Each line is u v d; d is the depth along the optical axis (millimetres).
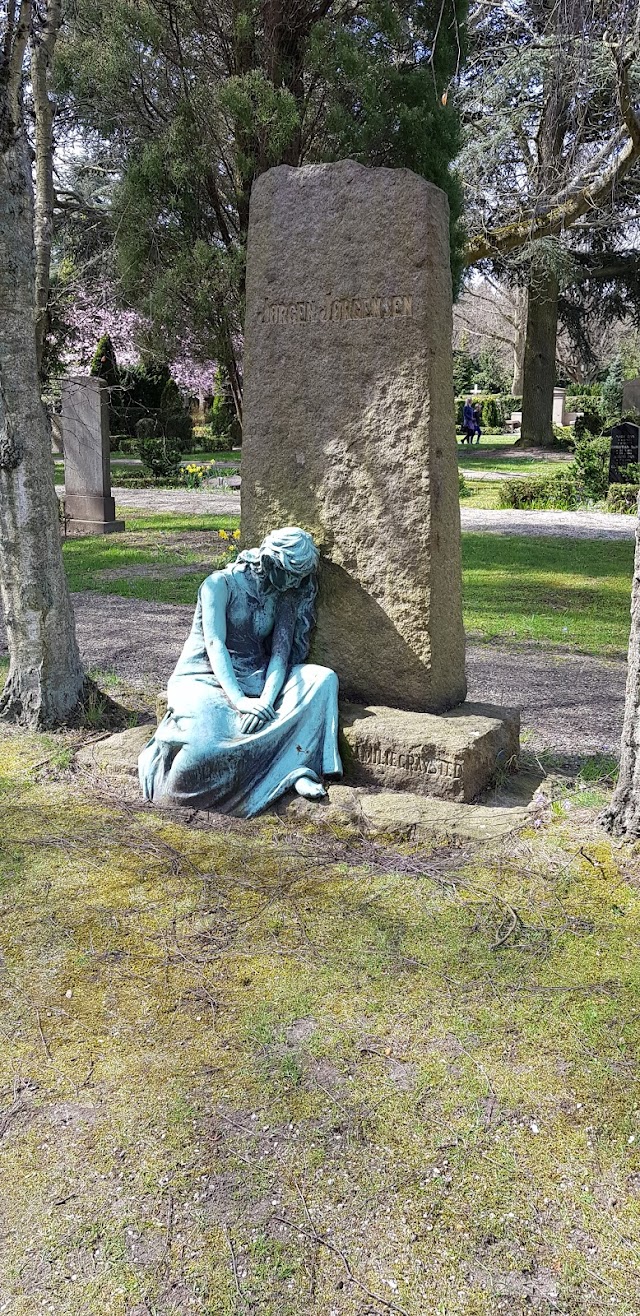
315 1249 2006
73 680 5445
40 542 5176
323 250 4418
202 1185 2168
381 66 10117
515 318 47000
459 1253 1996
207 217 12266
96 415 15336
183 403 36656
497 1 15375
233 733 4148
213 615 4301
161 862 3711
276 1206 2109
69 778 4582
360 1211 2096
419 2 10500
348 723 4293
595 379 47281
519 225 16016
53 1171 2215
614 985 2887
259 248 4621
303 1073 2516
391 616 4480
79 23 11672
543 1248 2010
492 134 14750
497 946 3104
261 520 4824
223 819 4105
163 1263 1981
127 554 13086
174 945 3135
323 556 4625
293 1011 2770
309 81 11602
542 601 9953
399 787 4152
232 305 11375
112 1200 2135
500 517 17703
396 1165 2217
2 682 6219
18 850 3824
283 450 4691
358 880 3547
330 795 4102
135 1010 2795
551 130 14992
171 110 11766
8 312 4875
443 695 4582
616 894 3414
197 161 11398
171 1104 2410
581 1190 2156
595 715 6020
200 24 11484
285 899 3414
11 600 5238
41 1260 1993
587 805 4133
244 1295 1908
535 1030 2686
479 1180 2176
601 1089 2457
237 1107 2398
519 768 4715
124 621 8906
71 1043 2654
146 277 12102
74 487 15828
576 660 7641
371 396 4375
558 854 3693
